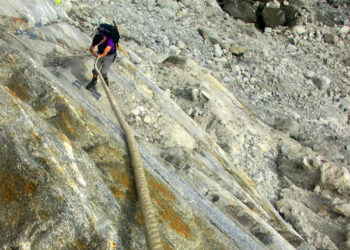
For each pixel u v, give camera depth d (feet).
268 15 69.46
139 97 22.48
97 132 13.01
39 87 12.44
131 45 43.01
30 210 8.19
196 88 35.60
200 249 11.32
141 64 35.78
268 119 44.42
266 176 32.48
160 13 56.49
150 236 9.59
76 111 12.57
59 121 12.04
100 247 8.45
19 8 21.43
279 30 69.92
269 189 31.55
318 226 28.19
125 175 12.01
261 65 57.11
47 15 24.07
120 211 10.31
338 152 42.80
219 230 13.00
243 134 34.86
